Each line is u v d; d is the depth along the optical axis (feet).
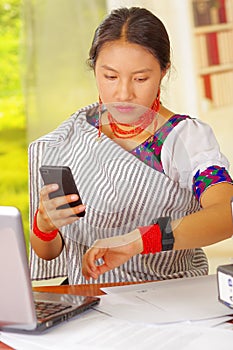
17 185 18.62
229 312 5.86
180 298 6.26
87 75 17.02
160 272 7.18
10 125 18.76
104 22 6.70
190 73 16.44
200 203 6.68
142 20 6.54
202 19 16.47
